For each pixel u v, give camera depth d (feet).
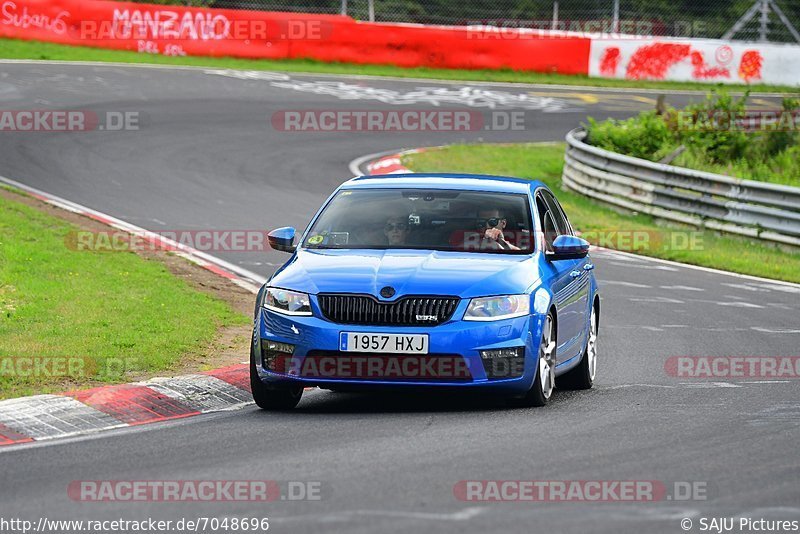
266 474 69.92
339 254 98.73
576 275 107.45
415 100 388.37
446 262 95.61
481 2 596.70
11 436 82.02
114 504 63.72
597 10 527.81
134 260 169.58
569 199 265.34
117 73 378.32
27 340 112.47
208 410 95.09
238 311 142.82
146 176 253.03
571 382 109.09
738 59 474.90
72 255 166.50
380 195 106.93
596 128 305.53
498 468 71.15
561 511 61.77
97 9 419.54
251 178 258.57
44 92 337.52
